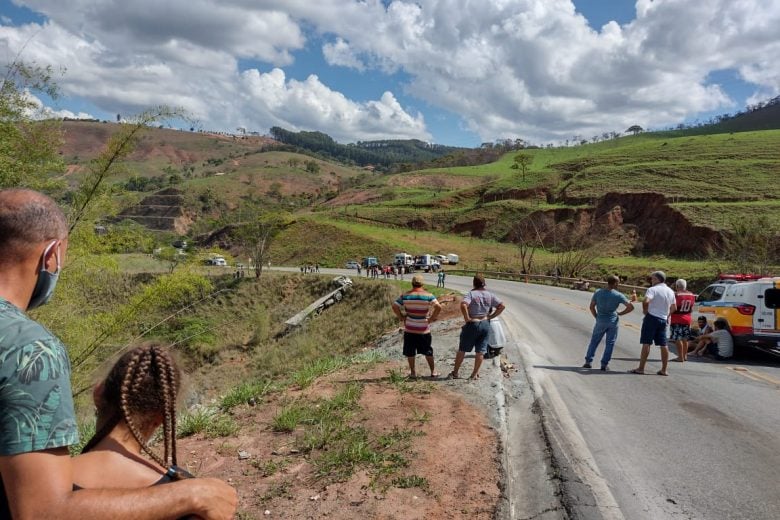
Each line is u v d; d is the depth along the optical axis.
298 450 5.12
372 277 45.25
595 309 10.07
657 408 7.36
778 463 5.39
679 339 10.86
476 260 70.00
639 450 5.75
